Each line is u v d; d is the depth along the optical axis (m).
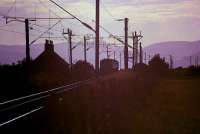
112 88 31.61
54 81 46.56
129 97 32.16
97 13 33.06
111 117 19.58
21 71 45.25
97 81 30.45
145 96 36.22
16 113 18.94
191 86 59.53
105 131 15.66
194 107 29.77
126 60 52.09
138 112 23.12
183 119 22.64
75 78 57.41
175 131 18.09
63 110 18.72
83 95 23.11
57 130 13.94
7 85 35.66
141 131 17.06
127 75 41.56
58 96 21.02
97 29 33.00
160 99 35.88
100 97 26.70
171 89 51.84
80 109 19.61
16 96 29.62
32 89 35.84
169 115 24.19
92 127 15.70
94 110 20.39
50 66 56.97
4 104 16.53
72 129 14.46
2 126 13.88
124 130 16.64
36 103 21.47
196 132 18.08
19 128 13.90
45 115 16.83
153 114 23.39
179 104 31.95
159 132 17.33
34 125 14.53
